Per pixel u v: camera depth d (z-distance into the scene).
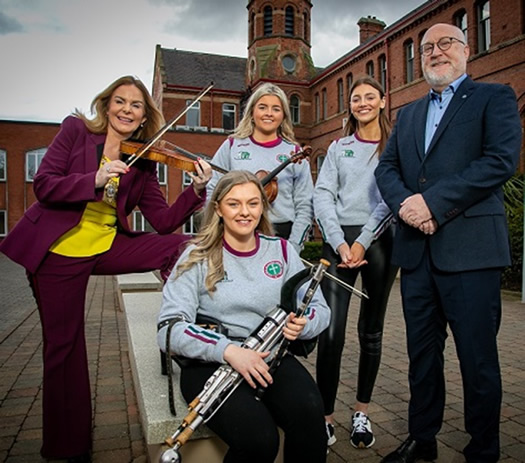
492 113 2.34
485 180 2.27
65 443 2.56
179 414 2.12
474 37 17.77
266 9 31.61
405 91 21.84
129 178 2.72
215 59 36.12
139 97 2.66
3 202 29.33
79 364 2.60
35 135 29.69
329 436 2.93
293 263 2.39
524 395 3.84
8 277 15.23
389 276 2.96
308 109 31.00
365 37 29.58
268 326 2.05
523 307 8.21
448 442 2.97
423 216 2.36
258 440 1.83
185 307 2.14
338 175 3.12
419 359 2.62
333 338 2.90
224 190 2.21
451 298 2.44
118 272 2.80
